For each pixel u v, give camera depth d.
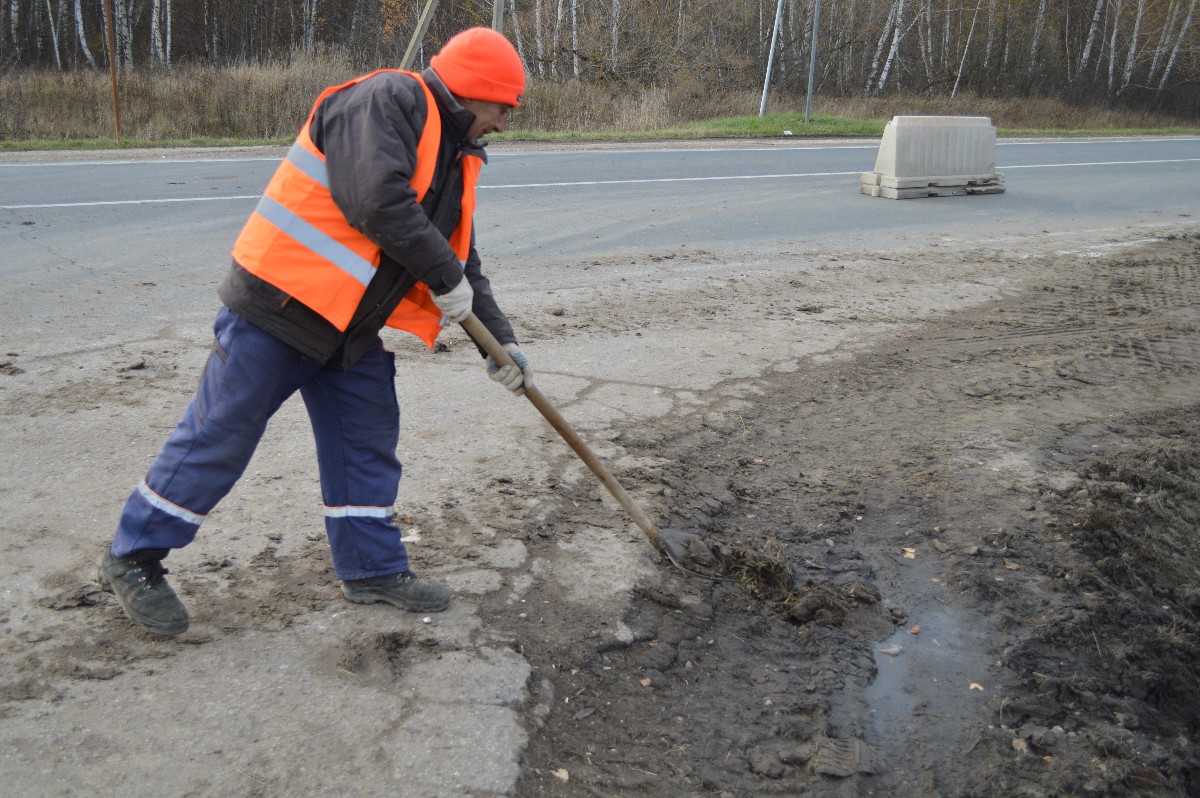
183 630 2.89
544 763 2.61
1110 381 5.86
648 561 3.61
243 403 2.69
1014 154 18.95
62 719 2.54
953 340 6.59
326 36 34.44
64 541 3.42
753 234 10.06
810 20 31.88
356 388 2.92
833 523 4.12
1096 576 3.84
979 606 3.65
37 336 5.73
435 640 3.00
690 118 23.97
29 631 2.89
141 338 5.81
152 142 15.65
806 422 5.11
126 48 31.11
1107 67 38.94
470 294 2.75
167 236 8.59
